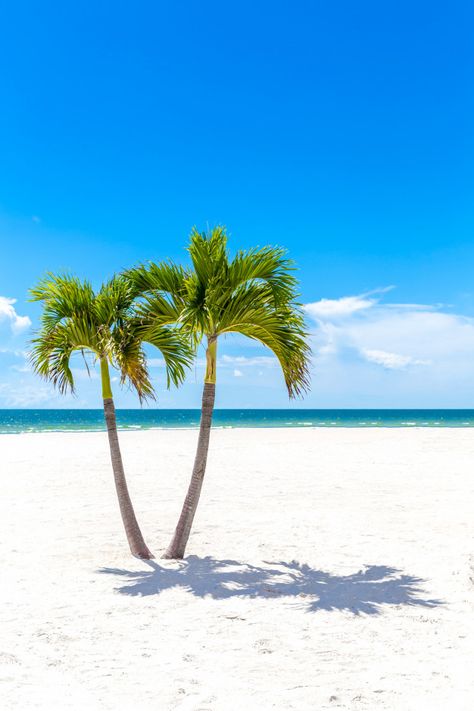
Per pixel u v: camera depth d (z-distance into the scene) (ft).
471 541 26.16
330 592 19.25
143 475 49.47
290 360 23.73
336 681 12.81
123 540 26.61
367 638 15.34
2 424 222.48
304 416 375.45
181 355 25.45
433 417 323.98
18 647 14.60
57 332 23.91
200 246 22.06
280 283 22.75
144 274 23.52
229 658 14.03
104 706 11.62
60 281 24.03
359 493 40.19
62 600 18.29
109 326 23.57
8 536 27.25
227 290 22.27
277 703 11.78
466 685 12.62
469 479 47.19
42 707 11.55
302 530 28.66
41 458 62.75
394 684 12.66
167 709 11.52
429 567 22.03
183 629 15.94
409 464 57.88
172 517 32.14
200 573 21.38
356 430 123.65
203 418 23.97
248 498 38.14
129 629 15.90
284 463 58.70
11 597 18.51
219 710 11.49
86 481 45.93
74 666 13.53
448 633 15.67
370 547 25.22
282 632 15.75
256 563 22.85
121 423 225.56
